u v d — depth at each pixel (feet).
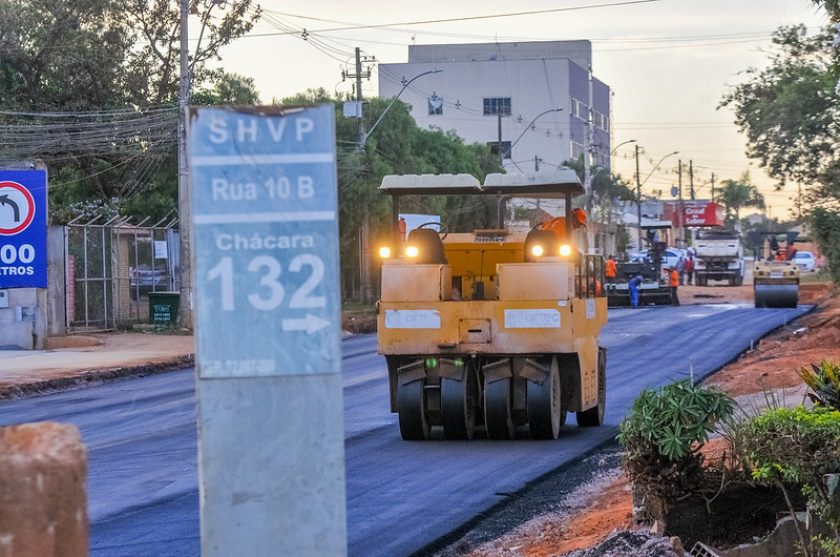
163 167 230.89
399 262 74.38
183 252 176.35
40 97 221.66
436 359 72.74
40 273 145.59
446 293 73.51
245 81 238.89
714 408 38.86
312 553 19.26
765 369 103.55
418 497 54.24
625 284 241.55
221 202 19.34
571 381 75.05
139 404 96.12
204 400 19.26
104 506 52.85
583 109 528.63
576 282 74.69
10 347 145.48
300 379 19.34
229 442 19.26
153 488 57.16
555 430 73.15
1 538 16.17
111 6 221.87
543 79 495.00
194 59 208.13
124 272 182.60
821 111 187.52
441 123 498.28
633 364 122.93
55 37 215.92
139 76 225.76
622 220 478.59
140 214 229.66
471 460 65.16
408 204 236.02
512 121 497.05
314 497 19.29
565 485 57.77
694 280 355.15
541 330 70.95
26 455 16.42
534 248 73.87
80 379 115.65
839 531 33.22
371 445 71.36
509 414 72.08
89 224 171.94
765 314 200.13
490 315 71.51
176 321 178.91
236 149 19.38
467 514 50.21
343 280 262.06
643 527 39.93
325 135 19.39
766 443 34.17
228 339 19.33
